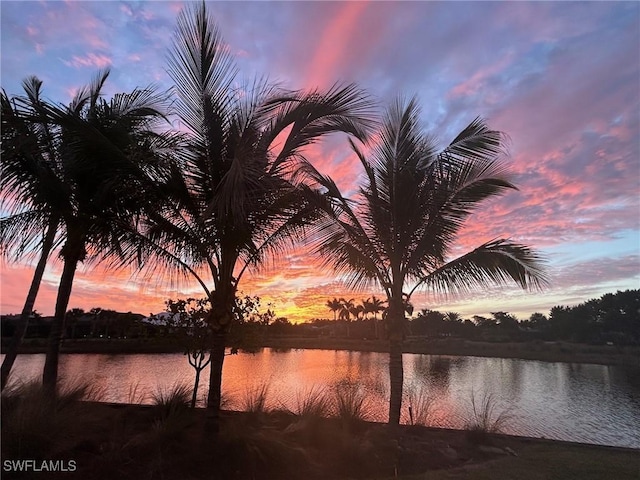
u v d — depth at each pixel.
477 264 8.74
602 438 15.59
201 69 7.29
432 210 8.93
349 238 9.10
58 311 9.69
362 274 9.65
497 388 30.81
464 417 14.94
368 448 7.16
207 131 7.54
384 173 9.21
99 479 5.48
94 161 7.30
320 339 104.25
